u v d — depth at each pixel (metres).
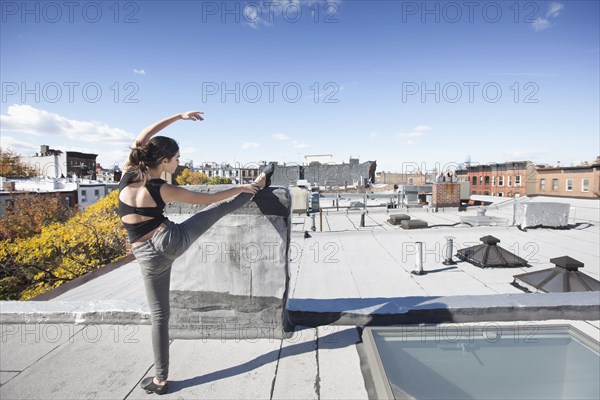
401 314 2.83
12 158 51.78
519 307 2.86
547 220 9.05
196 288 2.72
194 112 2.31
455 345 2.39
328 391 2.00
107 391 2.04
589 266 5.55
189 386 2.08
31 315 2.96
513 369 2.10
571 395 1.88
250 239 2.66
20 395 2.00
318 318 2.87
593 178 38.06
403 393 1.87
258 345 2.58
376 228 10.27
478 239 8.10
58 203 26.14
